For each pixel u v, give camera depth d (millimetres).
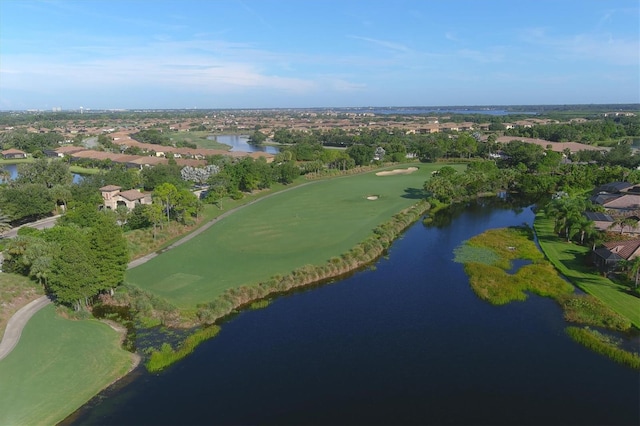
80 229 95438
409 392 49938
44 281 74438
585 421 44938
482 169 171750
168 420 45500
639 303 68688
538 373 53094
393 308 70875
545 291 75312
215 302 70312
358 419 45750
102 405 47844
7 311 65750
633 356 54969
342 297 75375
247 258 92062
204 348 59344
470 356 56938
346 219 122312
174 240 105375
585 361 55406
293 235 107500
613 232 99938
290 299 74875
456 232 113562
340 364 55531
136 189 161125
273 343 60656
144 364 55594
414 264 90438
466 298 74250
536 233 109375
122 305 71625
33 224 123938
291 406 47781
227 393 49906
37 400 47781
